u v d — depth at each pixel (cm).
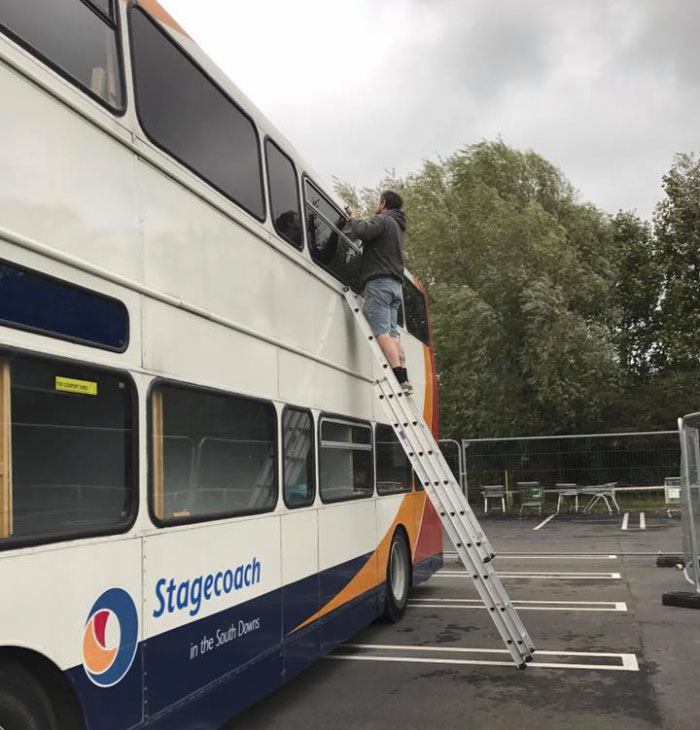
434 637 772
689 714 517
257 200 530
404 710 545
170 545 389
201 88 465
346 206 741
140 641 359
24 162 304
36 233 308
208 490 437
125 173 373
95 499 337
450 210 2677
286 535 540
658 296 2777
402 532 877
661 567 1193
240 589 464
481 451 2095
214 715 421
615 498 2003
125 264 367
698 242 2611
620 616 843
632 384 2700
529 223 2345
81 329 332
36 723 299
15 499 293
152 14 418
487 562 643
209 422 441
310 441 602
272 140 571
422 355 1018
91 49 359
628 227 2906
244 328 490
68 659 310
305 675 639
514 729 498
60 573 310
